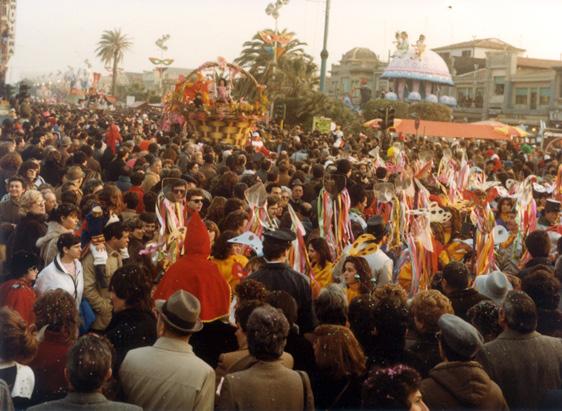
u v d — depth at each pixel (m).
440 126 30.00
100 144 16.62
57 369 4.53
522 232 8.84
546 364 4.55
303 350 4.93
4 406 3.80
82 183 11.02
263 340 4.05
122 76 125.19
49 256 6.70
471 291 5.54
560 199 11.42
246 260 6.22
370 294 5.06
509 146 28.02
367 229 6.88
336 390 4.46
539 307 5.30
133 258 6.61
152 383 4.10
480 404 4.03
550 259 7.57
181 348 4.22
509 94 63.09
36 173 9.67
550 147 29.95
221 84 24.98
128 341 4.75
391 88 73.69
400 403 3.56
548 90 59.03
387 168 14.09
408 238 7.14
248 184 10.35
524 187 9.02
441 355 4.39
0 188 9.84
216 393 4.48
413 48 69.94
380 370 3.75
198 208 7.46
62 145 16.56
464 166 10.92
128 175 11.56
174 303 4.20
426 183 11.13
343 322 4.80
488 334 4.95
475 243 7.90
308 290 5.59
